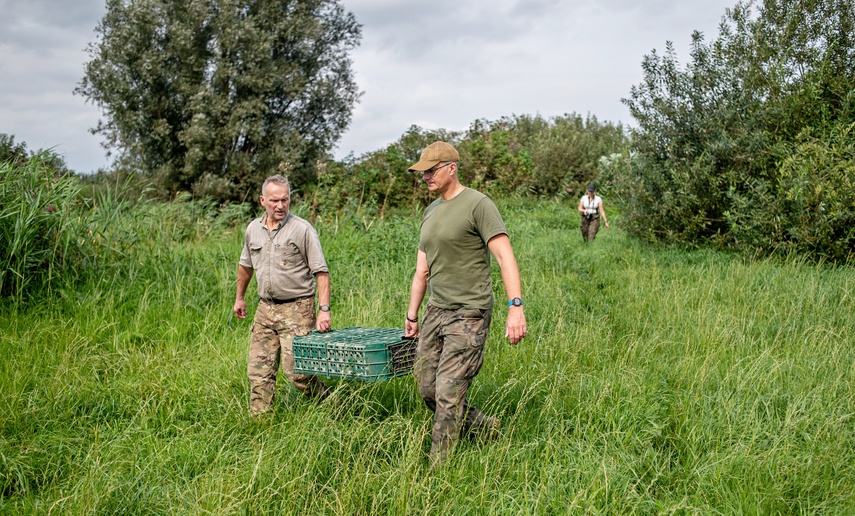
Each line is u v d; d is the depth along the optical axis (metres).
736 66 13.48
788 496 3.73
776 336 6.55
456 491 3.67
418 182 21.25
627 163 14.51
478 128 28.62
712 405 4.84
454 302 4.12
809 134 12.11
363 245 10.82
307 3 30.73
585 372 5.54
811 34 13.14
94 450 4.09
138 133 28.14
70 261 7.68
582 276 10.42
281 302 4.88
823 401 4.80
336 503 3.49
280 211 4.84
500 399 4.71
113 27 28.62
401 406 4.85
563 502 3.51
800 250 11.12
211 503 3.40
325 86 30.62
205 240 11.64
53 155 7.97
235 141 29.06
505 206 22.42
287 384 5.19
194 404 5.02
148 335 6.75
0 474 3.85
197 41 28.64
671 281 9.39
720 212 12.97
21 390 5.03
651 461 4.06
